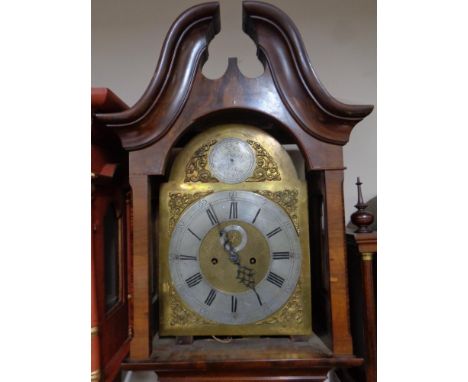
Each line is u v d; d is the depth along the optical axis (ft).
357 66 4.71
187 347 3.07
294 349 2.99
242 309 3.08
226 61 4.70
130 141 2.94
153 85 2.83
